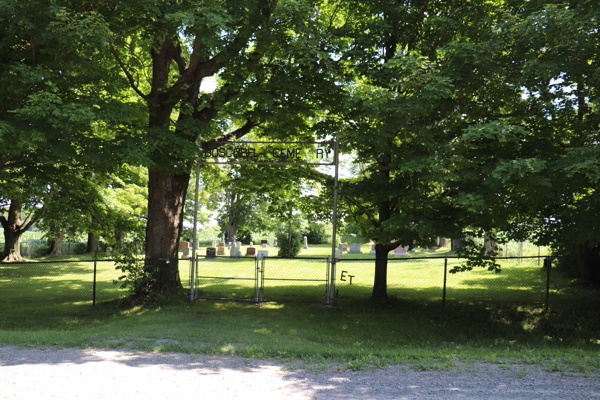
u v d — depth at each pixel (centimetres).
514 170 945
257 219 3988
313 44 1270
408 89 1131
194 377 689
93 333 1087
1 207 2911
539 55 1141
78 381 654
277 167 1716
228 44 1334
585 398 572
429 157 1082
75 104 1042
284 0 1276
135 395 596
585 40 1038
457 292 1794
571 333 1258
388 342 1120
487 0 1432
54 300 1738
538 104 1170
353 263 3000
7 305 1616
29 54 1099
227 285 2052
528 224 1251
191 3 1172
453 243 3466
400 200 1403
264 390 624
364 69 1338
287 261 3108
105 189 2714
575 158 962
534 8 1176
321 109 1482
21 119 1029
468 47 1091
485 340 1183
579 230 1055
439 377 686
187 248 3400
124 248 1580
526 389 615
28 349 870
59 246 3700
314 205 1780
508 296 1689
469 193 1071
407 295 1744
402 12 1329
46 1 1032
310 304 1570
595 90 1127
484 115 1218
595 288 1759
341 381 670
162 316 1323
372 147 1316
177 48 1633
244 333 1121
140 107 1398
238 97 1391
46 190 1894
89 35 995
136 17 1241
